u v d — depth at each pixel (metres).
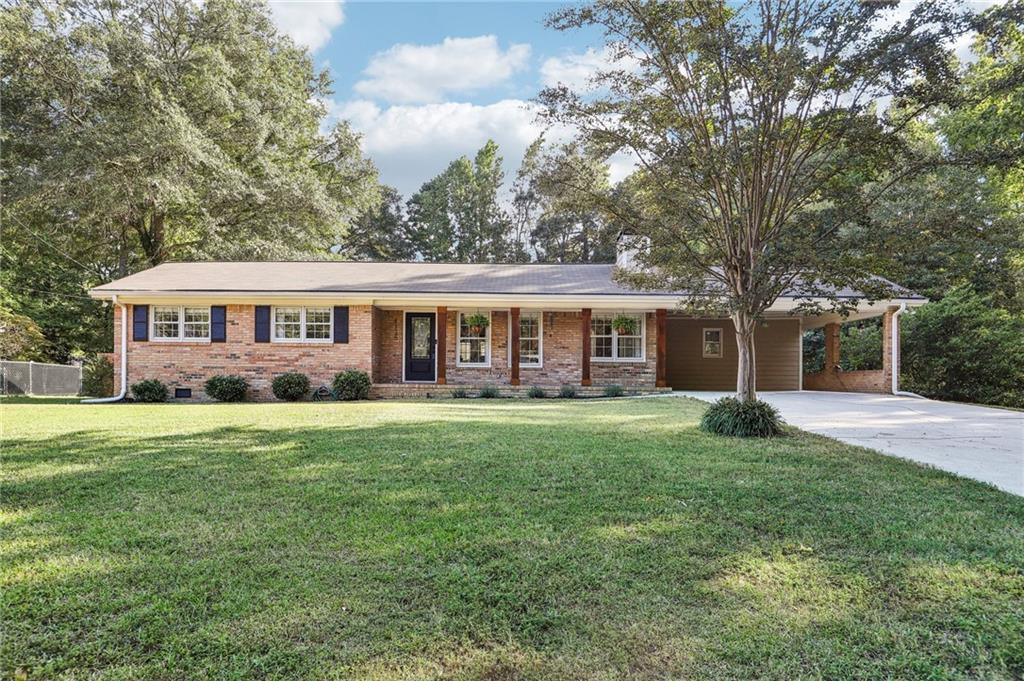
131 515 3.63
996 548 3.06
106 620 2.33
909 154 6.43
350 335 14.01
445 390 13.82
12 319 19.44
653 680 1.96
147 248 22.77
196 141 18.62
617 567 2.83
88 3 19.30
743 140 6.66
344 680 1.95
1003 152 6.00
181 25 20.53
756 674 1.99
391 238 43.81
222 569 2.81
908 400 11.75
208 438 6.46
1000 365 15.46
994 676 1.99
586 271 16.56
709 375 16.53
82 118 18.98
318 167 26.61
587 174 7.80
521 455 5.40
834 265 6.21
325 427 7.36
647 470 4.79
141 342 13.91
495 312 15.02
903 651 2.13
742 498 3.96
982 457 5.43
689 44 6.52
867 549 3.07
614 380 14.88
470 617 2.37
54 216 20.00
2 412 9.62
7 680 1.93
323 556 2.98
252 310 13.95
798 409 9.81
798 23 6.25
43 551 3.05
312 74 26.61
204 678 1.96
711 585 2.65
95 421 8.16
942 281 8.04
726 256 7.17
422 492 4.14
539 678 1.97
